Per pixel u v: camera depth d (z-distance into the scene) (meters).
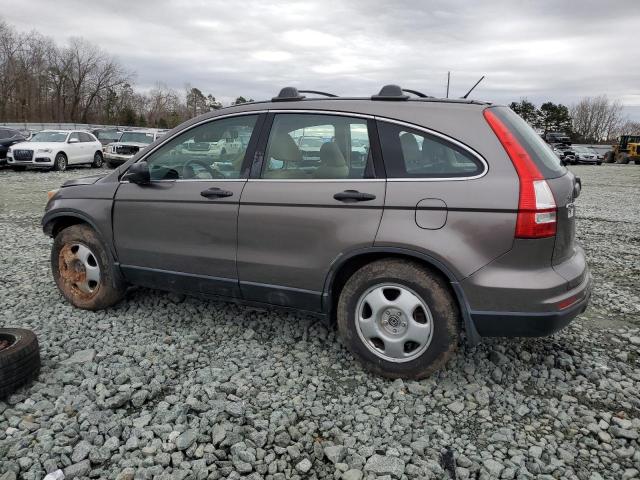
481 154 3.00
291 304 3.54
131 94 85.19
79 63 76.50
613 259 6.73
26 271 5.60
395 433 2.78
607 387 3.31
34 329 3.99
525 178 2.89
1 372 2.94
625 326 4.37
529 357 3.67
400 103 3.30
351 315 3.31
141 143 22.16
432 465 2.52
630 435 2.77
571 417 2.98
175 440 2.68
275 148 3.56
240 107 3.78
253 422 2.83
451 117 3.13
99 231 4.19
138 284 4.21
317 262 3.34
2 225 8.60
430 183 3.06
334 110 3.42
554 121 75.88
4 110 69.25
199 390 3.14
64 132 21.38
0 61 69.00
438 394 3.16
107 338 3.86
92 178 4.59
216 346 3.78
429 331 3.12
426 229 3.02
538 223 2.86
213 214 3.67
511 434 2.80
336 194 3.25
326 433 2.76
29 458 2.51
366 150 3.27
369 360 3.30
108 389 3.14
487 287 2.93
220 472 2.46
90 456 2.52
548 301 2.90
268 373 3.36
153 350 3.67
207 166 3.82
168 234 3.90
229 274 3.69
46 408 2.92
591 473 2.50
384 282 3.17
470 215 2.95
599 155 38.22
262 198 3.49
